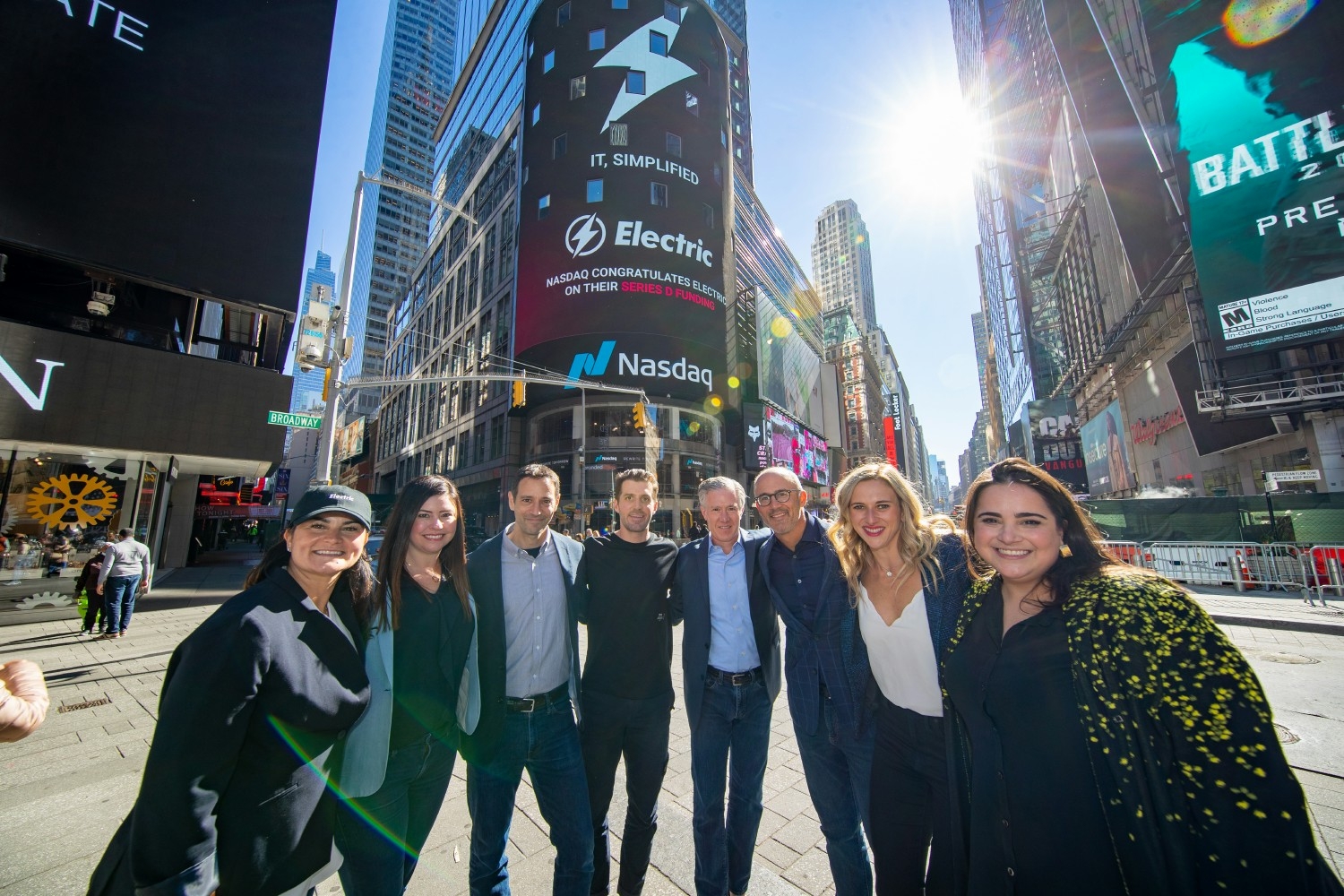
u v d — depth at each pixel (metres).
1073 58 30.73
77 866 2.79
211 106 12.77
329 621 1.83
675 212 33.53
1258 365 19.53
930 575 2.18
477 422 43.12
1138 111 25.86
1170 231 24.42
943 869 1.96
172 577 17.20
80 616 10.12
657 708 2.80
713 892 2.50
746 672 2.86
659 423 33.59
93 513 11.46
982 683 1.69
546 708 2.62
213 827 1.42
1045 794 1.47
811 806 3.54
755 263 54.19
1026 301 69.50
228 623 1.51
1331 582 10.32
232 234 12.85
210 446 12.88
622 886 2.64
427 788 2.35
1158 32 20.98
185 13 12.58
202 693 1.39
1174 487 29.89
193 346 15.75
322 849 1.73
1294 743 4.09
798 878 2.77
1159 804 1.28
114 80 11.54
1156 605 1.41
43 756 4.17
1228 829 1.18
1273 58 18.47
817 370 62.47
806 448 53.41
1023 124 64.06
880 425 102.38
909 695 2.20
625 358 31.05
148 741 4.48
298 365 9.61
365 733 2.04
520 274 33.94
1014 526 1.68
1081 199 41.38
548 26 36.97
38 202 10.56
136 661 6.99
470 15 71.56
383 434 71.94
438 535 2.33
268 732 1.55
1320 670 5.93
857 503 2.33
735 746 2.82
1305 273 17.61
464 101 60.50
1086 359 43.50
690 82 36.34
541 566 2.82
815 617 2.61
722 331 34.59
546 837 3.19
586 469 32.56
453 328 51.25
